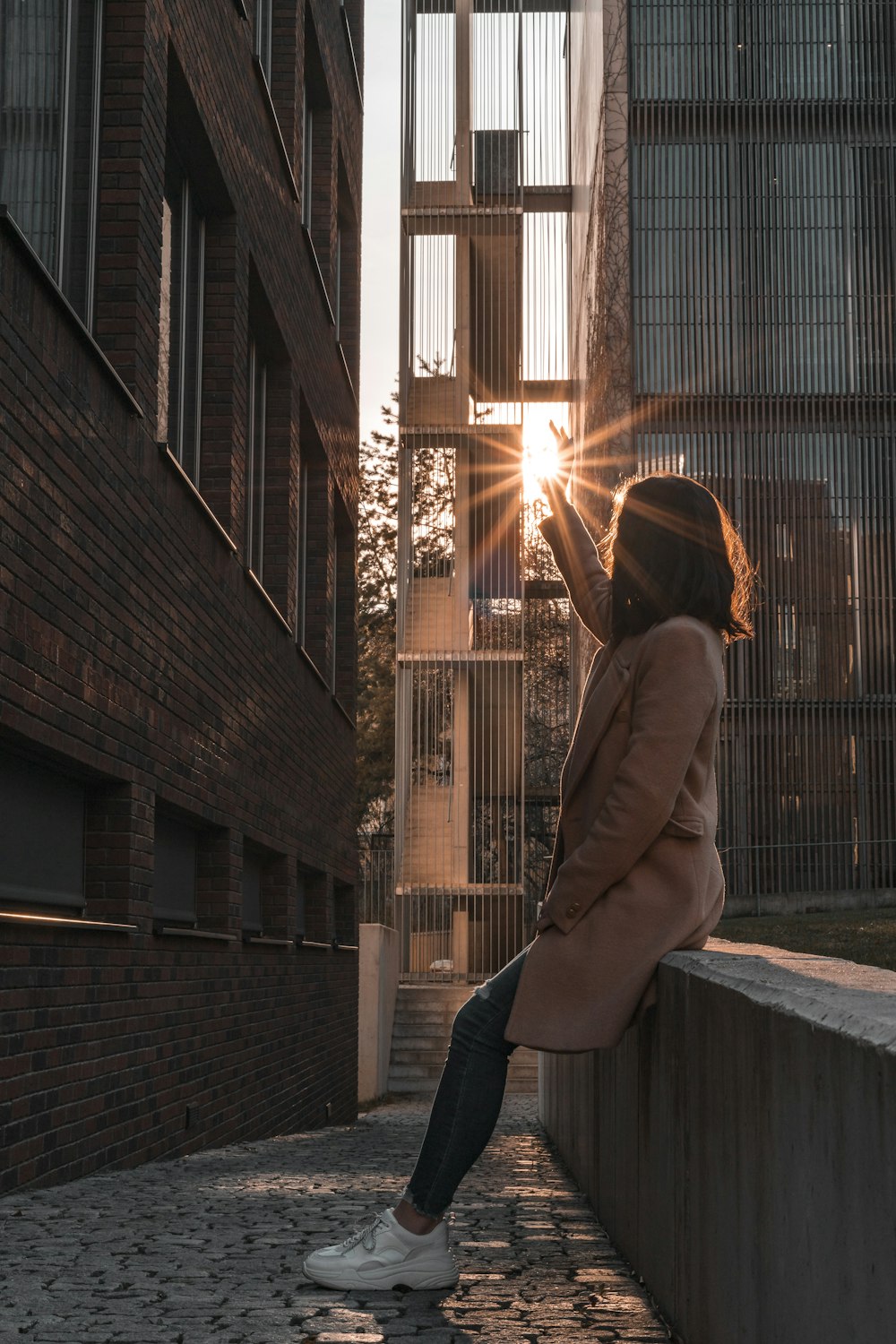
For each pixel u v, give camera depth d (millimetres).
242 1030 10312
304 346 13641
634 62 19438
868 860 18375
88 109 7176
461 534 24281
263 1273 3586
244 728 10328
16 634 5410
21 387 5492
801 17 19422
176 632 8164
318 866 14570
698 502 3150
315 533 15422
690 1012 2848
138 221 7312
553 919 3094
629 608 3164
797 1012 2047
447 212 24219
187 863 9359
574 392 24109
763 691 18594
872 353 19016
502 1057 3266
